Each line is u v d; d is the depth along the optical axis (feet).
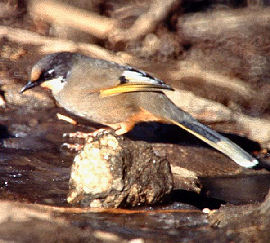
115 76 37.55
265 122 48.16
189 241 25.73
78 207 29.96
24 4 57.62
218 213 28.35
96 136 31.01
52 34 55.88
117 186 29.96
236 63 54.49
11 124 43.86
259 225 26.40
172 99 49.01
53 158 38.99
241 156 37.35
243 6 60.70
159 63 54.90
